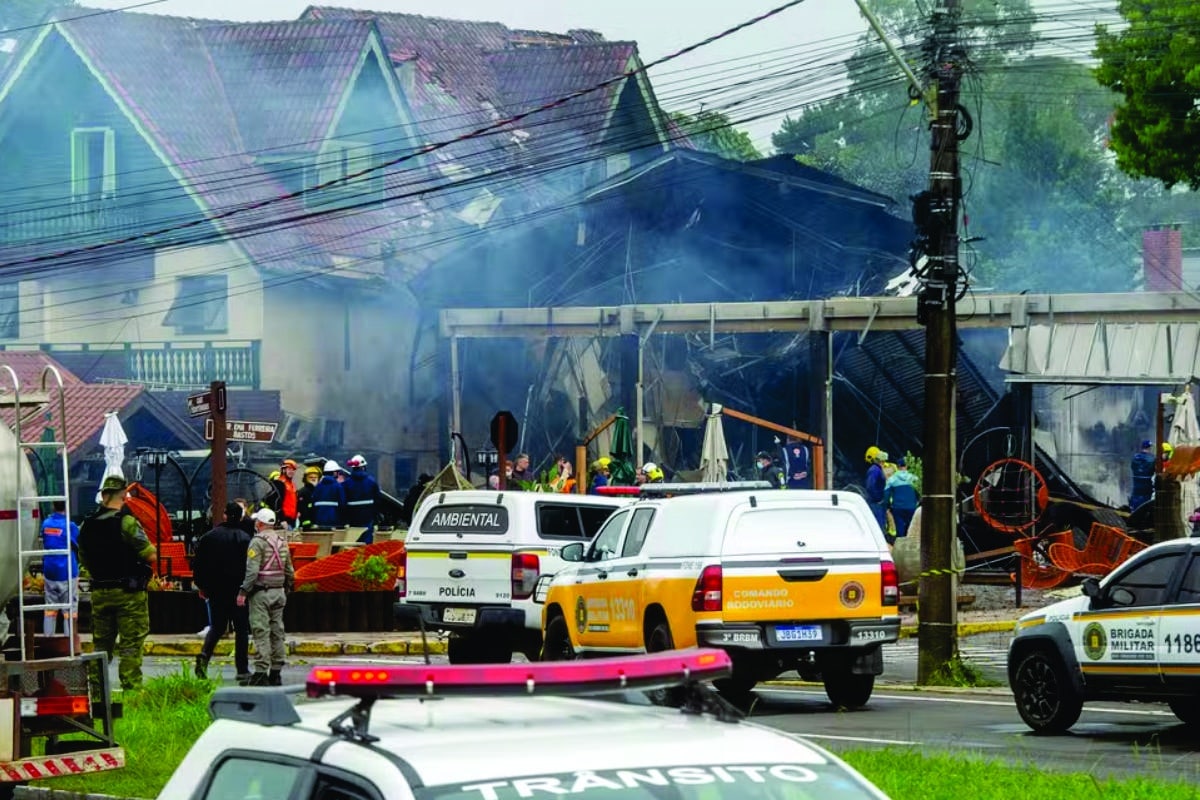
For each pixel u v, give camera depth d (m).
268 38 113.38
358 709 10.85
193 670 50.78
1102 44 83.75
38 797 29.28
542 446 103.88
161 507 66.88
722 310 92.38
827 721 36.88
